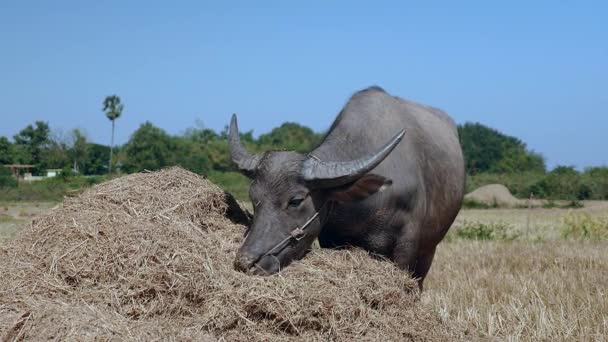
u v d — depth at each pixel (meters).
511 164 63.12
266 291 4.71
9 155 54.12
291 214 5.12
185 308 4.80
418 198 6.02
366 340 4.79
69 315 4.52
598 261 11.26
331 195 5.29
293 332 4.69
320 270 5.07
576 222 18.22
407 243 5.95
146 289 4.81
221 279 4.82
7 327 4.44
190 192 5.80
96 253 5.00
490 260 11.80
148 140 39.22
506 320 6.90
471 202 40.44
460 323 6.27
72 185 33.84
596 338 6.20
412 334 5.10
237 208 6.11
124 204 5.49
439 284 9.36
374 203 5.61
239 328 4.64
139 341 4.39
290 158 5.21
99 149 53.91
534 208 38.59
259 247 4.97
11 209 26.31
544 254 12.35
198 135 58.66
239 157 5.57
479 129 70.44
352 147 5.80
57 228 5.27
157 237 5.09
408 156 6.05
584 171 45.41
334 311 4.77
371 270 5.30
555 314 6.94
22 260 5.12
